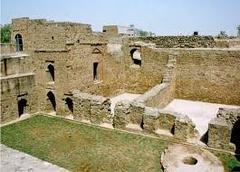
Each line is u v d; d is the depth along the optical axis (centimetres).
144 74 2466
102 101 1738
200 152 1322
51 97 2033
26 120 1862
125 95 2525
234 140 1426
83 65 2036
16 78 1848
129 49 2512
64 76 1867
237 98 2097
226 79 2111
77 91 1900
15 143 1486
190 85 2256
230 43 2367
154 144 1446
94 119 1769
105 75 2330
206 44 2386
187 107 2080
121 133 1603
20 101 1969
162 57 2333
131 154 1341
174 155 1295
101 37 2239
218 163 1211
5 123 1797
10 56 1861
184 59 2238
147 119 1550
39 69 1973
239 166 1205
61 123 1800
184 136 1450
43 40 1911
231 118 1448
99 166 1230
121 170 1194
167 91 2095
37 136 1585
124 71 2566
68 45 1855
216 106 2105
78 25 1942
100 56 2245
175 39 2500
